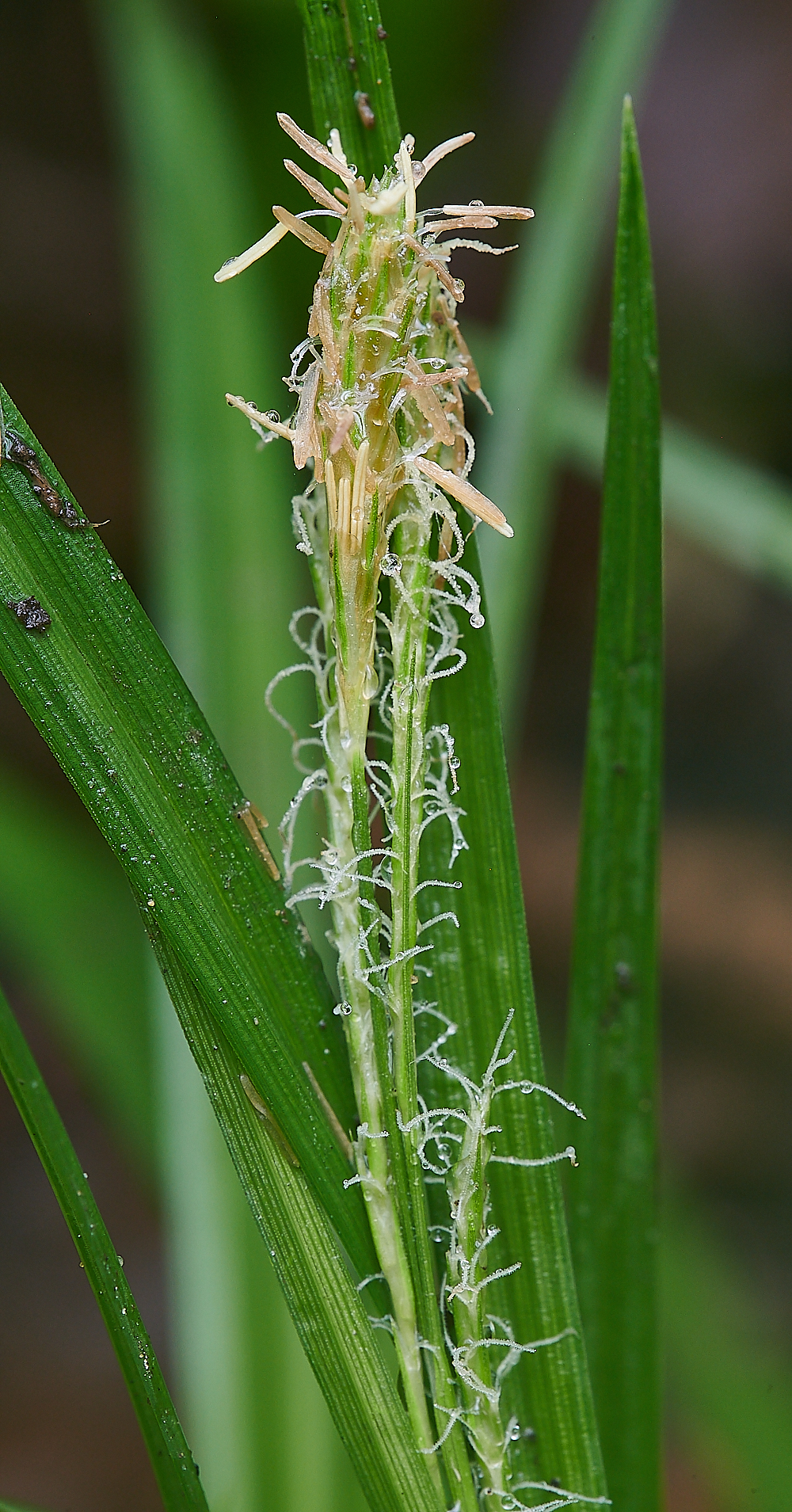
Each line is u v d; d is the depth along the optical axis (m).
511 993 0.14
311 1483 0.17
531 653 0.47
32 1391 0.34
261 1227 0.14
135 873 0.14
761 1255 0.35
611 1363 0.15
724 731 0.46
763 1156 0.37
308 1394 0.17
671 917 0.41
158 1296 0.35
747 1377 0.27
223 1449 0.17
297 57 0.29
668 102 0.47
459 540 0.14
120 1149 0.24
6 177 0.46
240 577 0.22
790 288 0.46
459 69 0.33
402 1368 0.14
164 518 0.23
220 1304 0.17
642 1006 0.15
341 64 0.14
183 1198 0.17
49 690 0.14
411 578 0.14
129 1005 0.25
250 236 0.29
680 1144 0.38
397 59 0.32
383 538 0.14
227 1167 0.17
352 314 0.14
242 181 0.29
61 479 0.14
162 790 0.14
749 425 0.46
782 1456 0.26
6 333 0.45
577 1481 0.14
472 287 0.42
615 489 0.15
